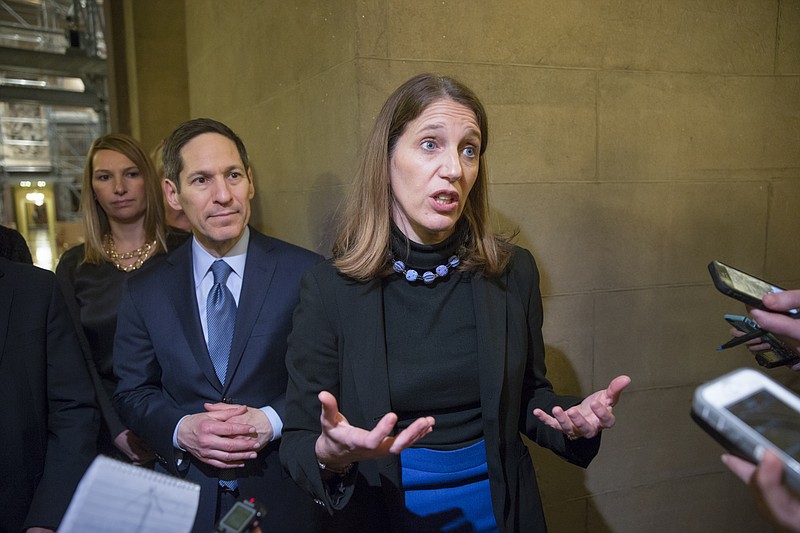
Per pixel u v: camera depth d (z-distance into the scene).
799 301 0.90
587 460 1.14
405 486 1.14
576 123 1.98
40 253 8.20
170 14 4.20
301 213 2.25
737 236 2.21
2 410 1.13
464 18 1.81
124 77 4.69
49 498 1.13
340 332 1.16
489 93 1.86
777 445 0.57
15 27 8.16
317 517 1.30
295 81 2.21
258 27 2.56
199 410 1.37
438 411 1.17
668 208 2.12
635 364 2.16
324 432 0.87
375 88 1.73
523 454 1.22
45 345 1.22
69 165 9.39
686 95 2.09
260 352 1.37
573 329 2.07
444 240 1.18
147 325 1.40
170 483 0.60
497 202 1.91
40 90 7.29
